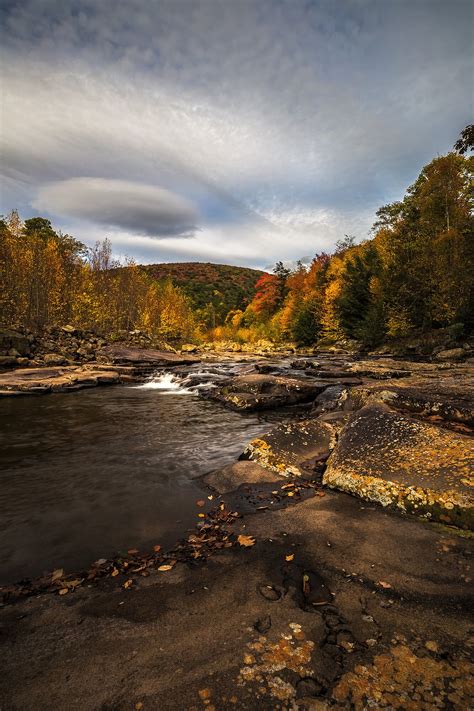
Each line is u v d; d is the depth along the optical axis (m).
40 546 3.34
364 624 2.12
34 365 17.41
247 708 1.59
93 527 3.68
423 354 25.02
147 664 1.87
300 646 1.95
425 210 28.48
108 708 1.61
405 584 2.50
